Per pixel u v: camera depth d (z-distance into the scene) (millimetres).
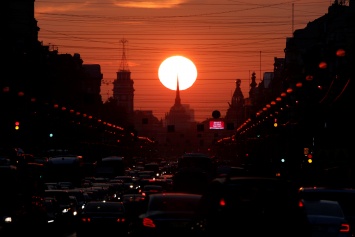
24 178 118062
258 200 53656
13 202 110062
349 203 92000
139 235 75625
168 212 75938
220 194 54594
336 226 80125
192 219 67562
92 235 114375
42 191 138000
